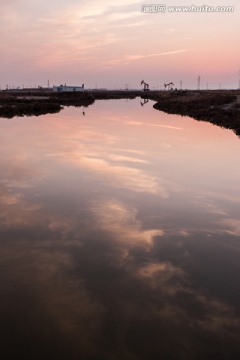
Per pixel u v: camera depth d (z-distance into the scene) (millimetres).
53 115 37875
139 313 5457
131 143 19406
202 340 4902
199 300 5762
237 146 18500
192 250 7410
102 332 5047
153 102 73125
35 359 4543
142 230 8312
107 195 10609
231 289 6066
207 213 9336
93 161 14836
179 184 11750
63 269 6656
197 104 43312
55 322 5238
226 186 11586
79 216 9039
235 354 4664
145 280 6336
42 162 14602
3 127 25906
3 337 4918
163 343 4852
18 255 7109
